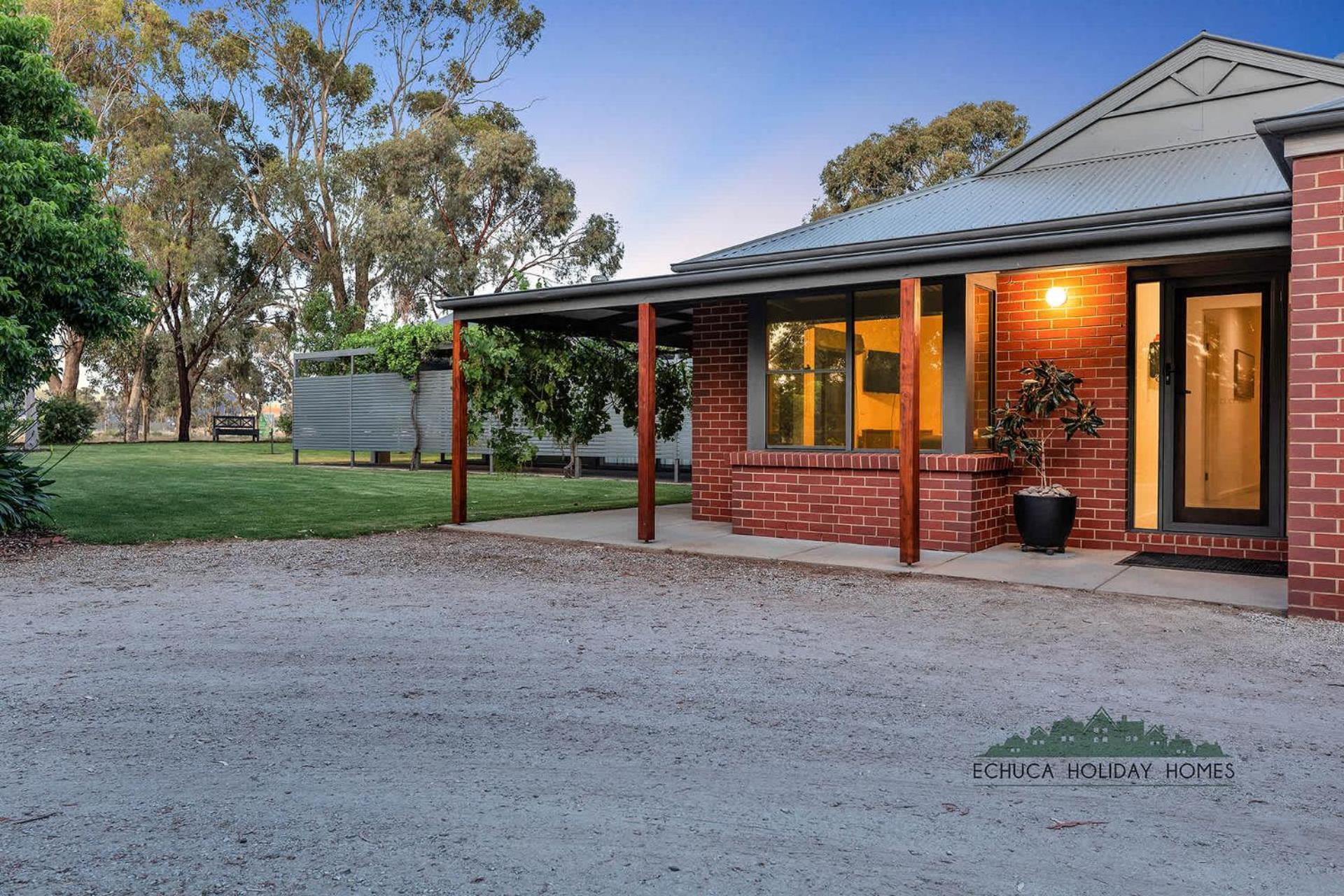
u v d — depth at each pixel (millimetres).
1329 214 5297
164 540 8562
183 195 33281
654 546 8352
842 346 8805
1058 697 3844
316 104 39219
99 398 42875
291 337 34375
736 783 2930
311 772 3008
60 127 10047
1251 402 7707
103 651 4574
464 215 35438
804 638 4906
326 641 4801
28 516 8727
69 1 30250
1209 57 9555
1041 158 10750
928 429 8375
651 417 8602
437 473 18969
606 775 2994
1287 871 2346
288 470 18875
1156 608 5699
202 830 2568
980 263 6668
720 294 7949
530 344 10703
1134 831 2588
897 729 3455
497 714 3619
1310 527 5395
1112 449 8211
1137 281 8141
